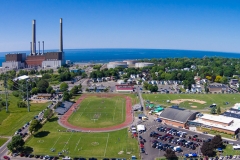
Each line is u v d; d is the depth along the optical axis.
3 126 192.88
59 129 185.75
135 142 161.62
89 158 138.62
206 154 141.38
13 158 140.62
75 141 163.62
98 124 197.00
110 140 165.25
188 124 193.75
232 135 173.62
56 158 139.88
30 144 159.25
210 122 193.00
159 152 147.25
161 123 199.38
